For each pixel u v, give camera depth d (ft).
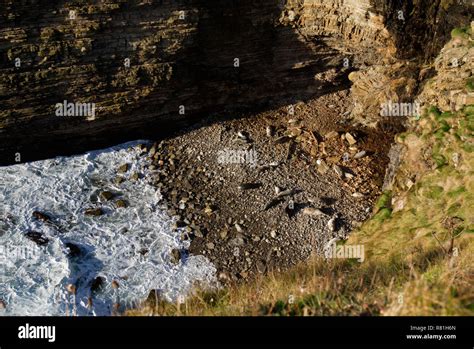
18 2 77.25
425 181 71.61
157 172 90.68
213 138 94.73
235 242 80.48
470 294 32.58
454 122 74.95
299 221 82.58
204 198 86.48
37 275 74.69
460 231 57.16
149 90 89.92
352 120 96.53
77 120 88.12
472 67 78.18
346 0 90.79
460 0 84.84
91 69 84.74
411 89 91.45
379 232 71.36
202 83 94.38
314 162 90.84
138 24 84.94
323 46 95.81
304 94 100.12
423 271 42.47
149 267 77.71
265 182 87.76
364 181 87.86
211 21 89.25
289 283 51.19
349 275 47.14
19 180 86.33
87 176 88.89
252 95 98.48
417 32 90.02
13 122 83.66
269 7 91.15
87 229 81.87
